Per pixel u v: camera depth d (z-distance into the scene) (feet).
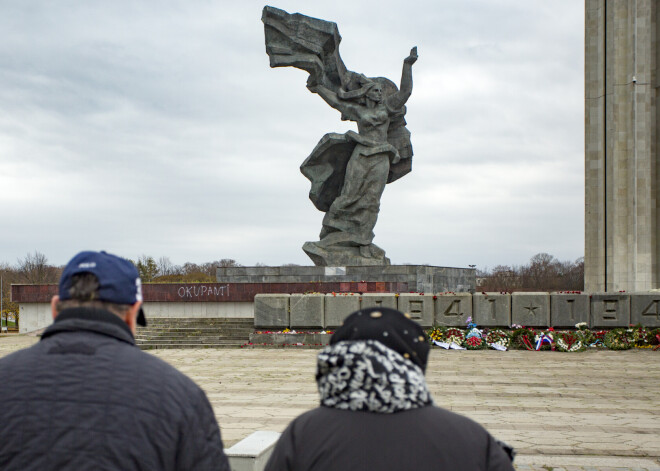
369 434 6.30
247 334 69.00
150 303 93.45
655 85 100.83
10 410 6.34
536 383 39.96
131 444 6.23
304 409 31.63
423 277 99.91
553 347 56.75
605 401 34.06
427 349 7.09
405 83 107.55
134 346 7.26
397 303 61.36
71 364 6.64
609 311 59.21
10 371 6.64
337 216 108.17
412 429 6.31
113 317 7.18
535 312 59.82
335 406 6.62
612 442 25.16
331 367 6.67
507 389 37.83
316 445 6.41
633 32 100.78
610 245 102.27
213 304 92.48
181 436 6.57
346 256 106.42
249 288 91.66
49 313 95.76
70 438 6.19
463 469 6.16
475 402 33.81
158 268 250.78
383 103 107.76
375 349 6.59
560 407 32.40
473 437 6.47
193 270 280.72
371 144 105.81
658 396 35.53
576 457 23.00
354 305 61.98
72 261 7.41
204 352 59.16
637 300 58.85
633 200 99.66
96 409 6.33
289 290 91.09
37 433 6.23
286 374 44.21
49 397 6.40
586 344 56.90
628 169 101.04
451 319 60.70
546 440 25.48
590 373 44.21
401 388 6.42
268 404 33.04
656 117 100.58
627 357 52.85
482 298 60.54
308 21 105.19
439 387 38.55
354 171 106.22
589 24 108.58
